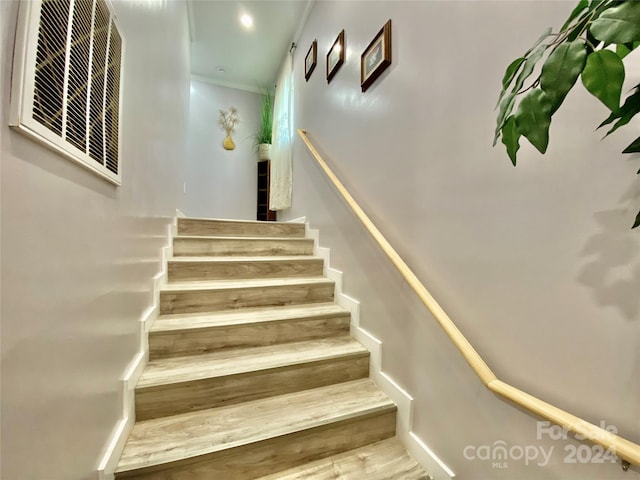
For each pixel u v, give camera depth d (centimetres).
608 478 57
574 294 64
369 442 123
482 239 88
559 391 67
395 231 134
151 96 149
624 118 36
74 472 67
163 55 179
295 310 176
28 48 50
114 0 94
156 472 93
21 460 50
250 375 128
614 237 58
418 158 119
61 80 61
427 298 102
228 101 429
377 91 151
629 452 52
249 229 249
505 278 80
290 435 109
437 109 108
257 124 446
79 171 71
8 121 47
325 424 115
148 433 106
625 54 40
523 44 76
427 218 113
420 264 116
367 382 146
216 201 421
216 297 169
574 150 65
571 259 65
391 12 141
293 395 134
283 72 363
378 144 150
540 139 32
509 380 79
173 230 218
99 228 82
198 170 411
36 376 54
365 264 159
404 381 124
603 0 33
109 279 89
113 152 92
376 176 151
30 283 53
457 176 98
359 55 173
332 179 187
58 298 61
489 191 86
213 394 122
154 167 157
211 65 382
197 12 290
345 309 179
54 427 59
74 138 67
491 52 86
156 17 159
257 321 154
